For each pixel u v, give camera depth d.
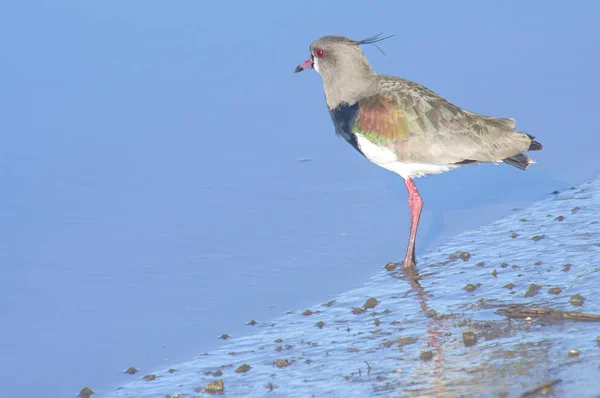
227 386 11.54
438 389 10.62
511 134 15.26
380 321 13.09
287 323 13.52
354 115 15.72
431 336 12.26
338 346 12.41
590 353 11.02
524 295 13.20
